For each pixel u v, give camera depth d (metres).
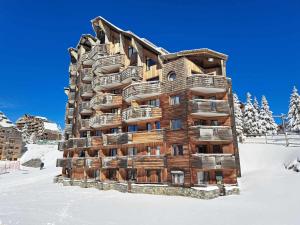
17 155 87.38
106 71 40.50
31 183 45.09
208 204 21.89
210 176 29.12
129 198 26.59
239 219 16.48
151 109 31.84
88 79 43.94
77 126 43.88
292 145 40.53
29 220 17.89
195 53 30.70
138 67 34.69
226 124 30.39
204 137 27.91
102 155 37.16
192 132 28.38
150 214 19.02
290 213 17.03
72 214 19.55
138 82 34.12
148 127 33.53
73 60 53.06
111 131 38.62
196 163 27.41
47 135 114.19
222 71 31.86
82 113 43.75
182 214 18.64
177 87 30.92
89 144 38.38
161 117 31.61
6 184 45.12
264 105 68.62
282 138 50.19
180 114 29.89
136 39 35.75
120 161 33.38
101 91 40.22
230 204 21.34
